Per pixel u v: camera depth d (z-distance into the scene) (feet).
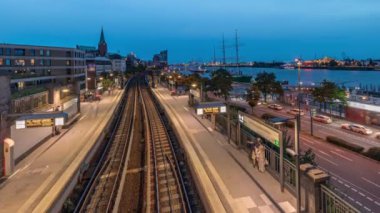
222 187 54.54
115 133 127.44
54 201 52.29
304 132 136.36
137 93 320.70
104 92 294.46
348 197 69.21
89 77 273.75
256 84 233.76
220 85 233.35
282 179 51.11
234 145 85.05
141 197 61.87
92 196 62.08
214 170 63.87
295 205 46.55
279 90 224.33
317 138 123.34
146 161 85.40
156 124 142.92
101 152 97.60
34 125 71.36
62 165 70.64
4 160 63.93
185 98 235.81
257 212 45.11
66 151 82.79
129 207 57.52
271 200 48.67
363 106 155.02
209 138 95.55
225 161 70.18
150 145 104.68
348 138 126.00
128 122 152.66
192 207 55.77
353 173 83.30
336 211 39.34
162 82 446.60
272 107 208.64
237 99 262.47
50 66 288.30
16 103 109.50
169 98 237.66
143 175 74.95
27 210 48.08
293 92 242.58
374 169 85.87
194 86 214.48
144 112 184.03
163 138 113.91
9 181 61.00
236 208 46.37
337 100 177.37
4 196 53.62
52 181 60.49
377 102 163.43
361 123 155.22
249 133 76.43
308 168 45.19
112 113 155.63
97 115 148.36
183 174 73.72
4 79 65.67
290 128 130.72
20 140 85.76
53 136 100.78
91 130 111.14
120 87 352.90
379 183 76.07
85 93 229.04
